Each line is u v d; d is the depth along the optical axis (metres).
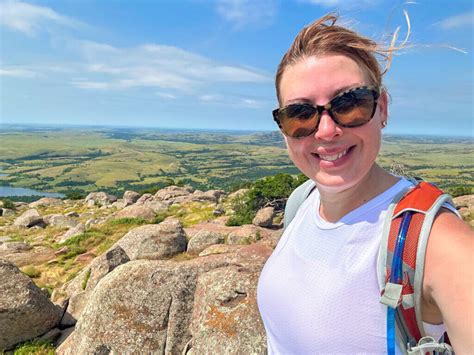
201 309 1.77
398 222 0.38
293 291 0.48
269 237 4.36
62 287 3.22
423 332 0.37
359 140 0.44
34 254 5.10
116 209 12.59
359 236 0.43
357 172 0.44
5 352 2.17
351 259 0.43
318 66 0.45
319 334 0.44
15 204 14.70
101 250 5.13
